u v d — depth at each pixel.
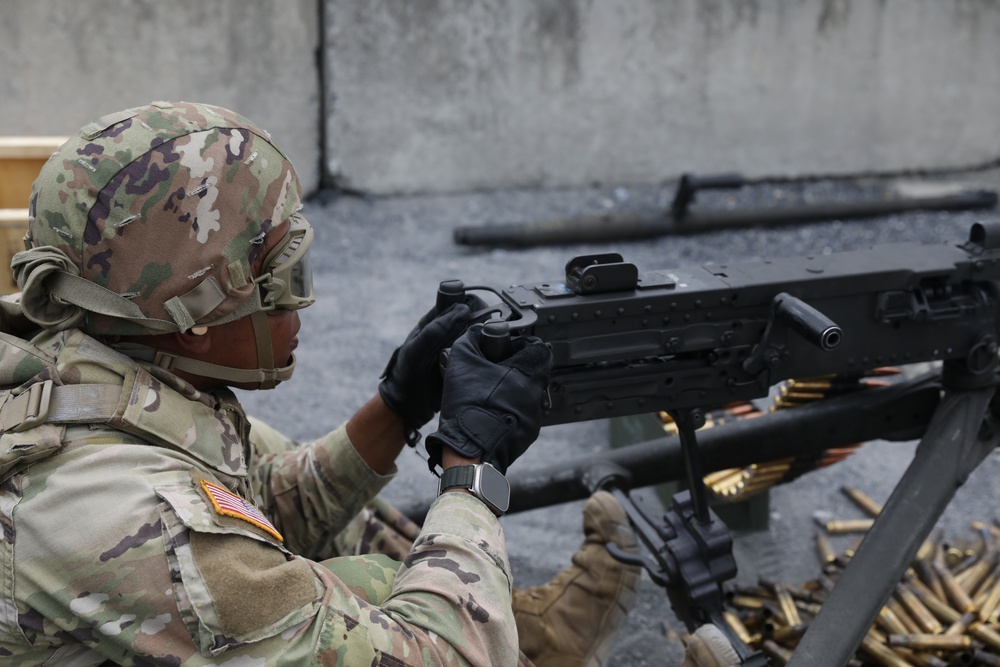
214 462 1.26
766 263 1.75
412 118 5.59
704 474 2.13
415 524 2.19
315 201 5.57
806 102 6.12
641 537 1.84
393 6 5.36
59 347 1.22
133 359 1.26
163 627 1.10
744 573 2.58
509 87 5.67
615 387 1.61
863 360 1.77
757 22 5.87
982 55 6.25
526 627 1.93
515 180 5.88
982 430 1.97
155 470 1.17
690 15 5.76
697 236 5.30
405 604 1.21
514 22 5.54
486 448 1.33
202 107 1.25
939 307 1.79
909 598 2.22
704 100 5.97
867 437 2.12
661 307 1.57
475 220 5.43
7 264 2.51
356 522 1.90
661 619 2.42
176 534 1.11
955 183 6.27
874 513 2.86
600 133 5.89
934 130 6.37
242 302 1.26
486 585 1.25
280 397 3.52
